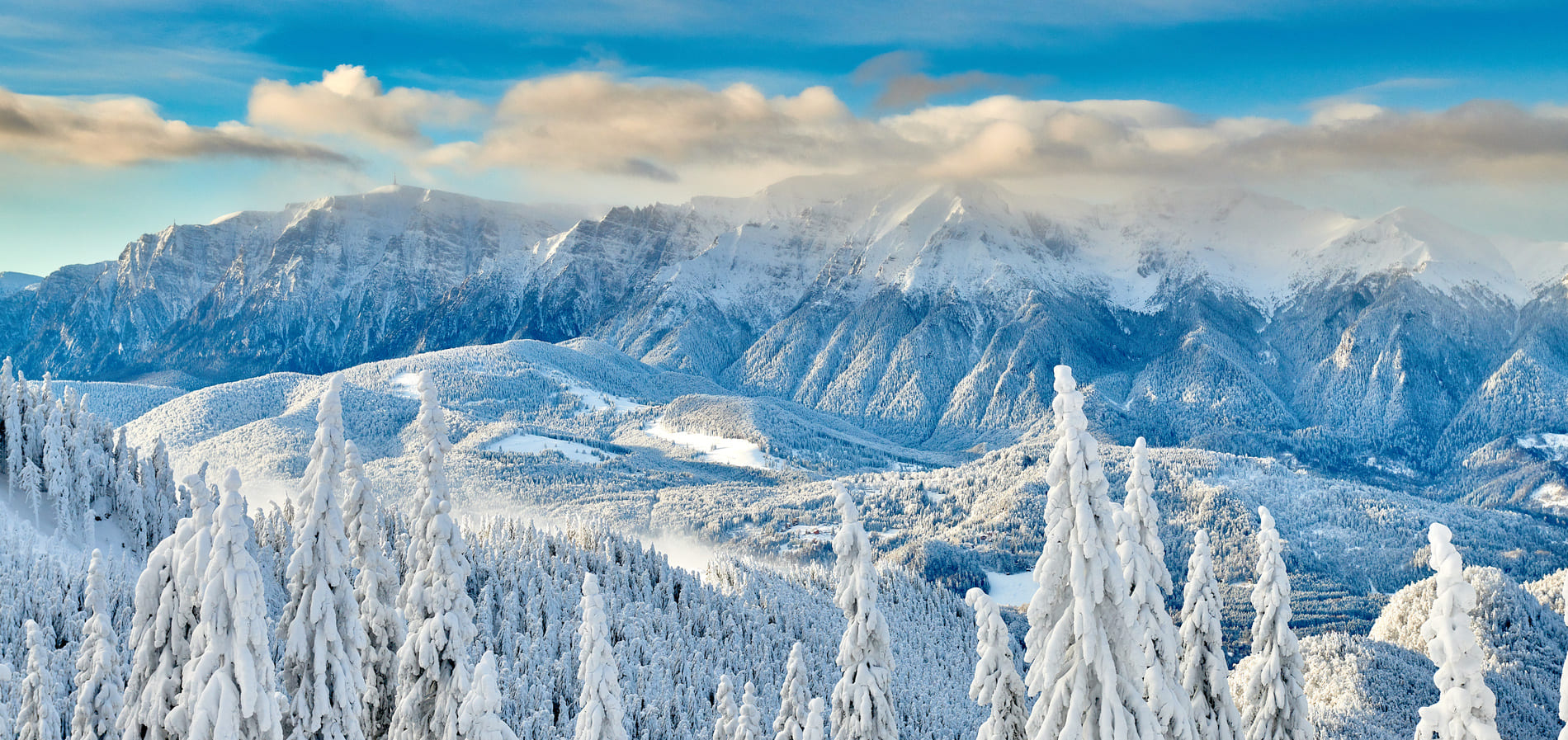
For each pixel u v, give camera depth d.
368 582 45.25
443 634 44.59
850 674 38.12
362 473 46.03
